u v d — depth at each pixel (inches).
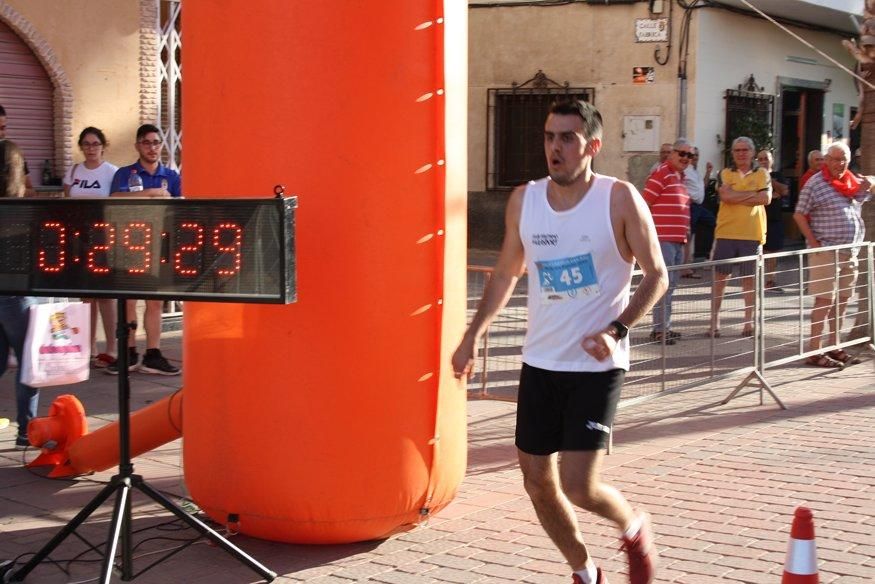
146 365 372.8
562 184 168.6
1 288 191.9
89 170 372.2
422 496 205.6
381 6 193.6
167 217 180.2
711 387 372.2
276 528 203.2
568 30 746.8
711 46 741.3
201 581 193.0
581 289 169.3
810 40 858.1
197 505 213.2
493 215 778.2
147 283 182.4
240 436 200.1
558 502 176.1
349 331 195.9
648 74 735.7
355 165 194.2
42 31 454.0
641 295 166.1
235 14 195.3
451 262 204.5
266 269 174.6
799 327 385.1
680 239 439.2
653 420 321.7
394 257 197.0
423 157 198.7
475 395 309.7
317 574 195.6
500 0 756.0
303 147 193.9
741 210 449.1
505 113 767.7
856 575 195.2
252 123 195.3
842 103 920.9
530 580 193.6
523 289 406.3
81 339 270.2
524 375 175.6
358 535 204.4
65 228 187.3
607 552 207.6
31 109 459.8
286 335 196.1
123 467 189.5
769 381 380.2
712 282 333.4
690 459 276.2
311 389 196.4
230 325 198.5
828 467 268.2
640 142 741.3
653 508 234.8
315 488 197.9
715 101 751.7
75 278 187.2
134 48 484.1
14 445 285.9
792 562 154.7
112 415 315.3
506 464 273.7
